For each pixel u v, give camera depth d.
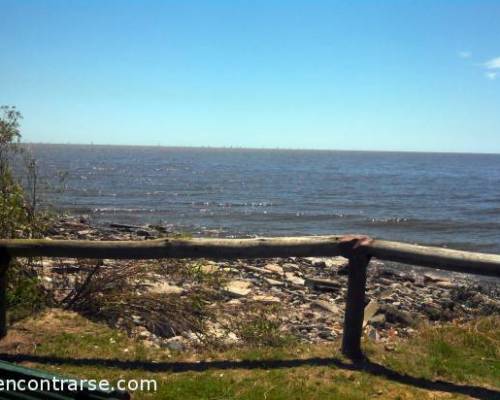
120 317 6.82
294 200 48.06
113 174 80.12
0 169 7.19
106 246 5.12
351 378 4.65
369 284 14.28
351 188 64.00
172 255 5.07
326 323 9.26
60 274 7.94
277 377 4.65
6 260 5.25
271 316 8.81
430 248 4.71
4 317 5.39
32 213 7.54
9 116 7.36
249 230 28.73
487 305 12.55
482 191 63.16
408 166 146.12
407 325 9.12
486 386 4.64
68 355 5.08
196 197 49.00
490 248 24.98
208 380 4.57
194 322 6.93
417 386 4.57
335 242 5.00
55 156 146.62
